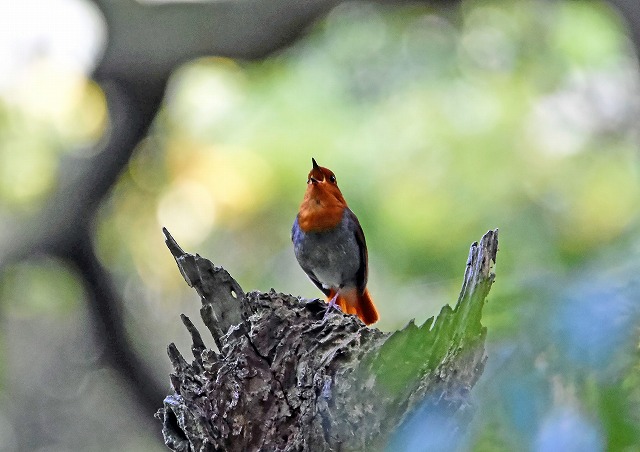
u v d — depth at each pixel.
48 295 14.95
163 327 13.89
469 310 4.10
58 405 16.78
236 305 4.92
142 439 16.50
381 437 4.16
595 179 11.77
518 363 2.33
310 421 4.38
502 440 2.35
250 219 13.13
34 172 13.27
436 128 13.38
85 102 13.02
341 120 13.48
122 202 13.53
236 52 12.60
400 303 10.91
